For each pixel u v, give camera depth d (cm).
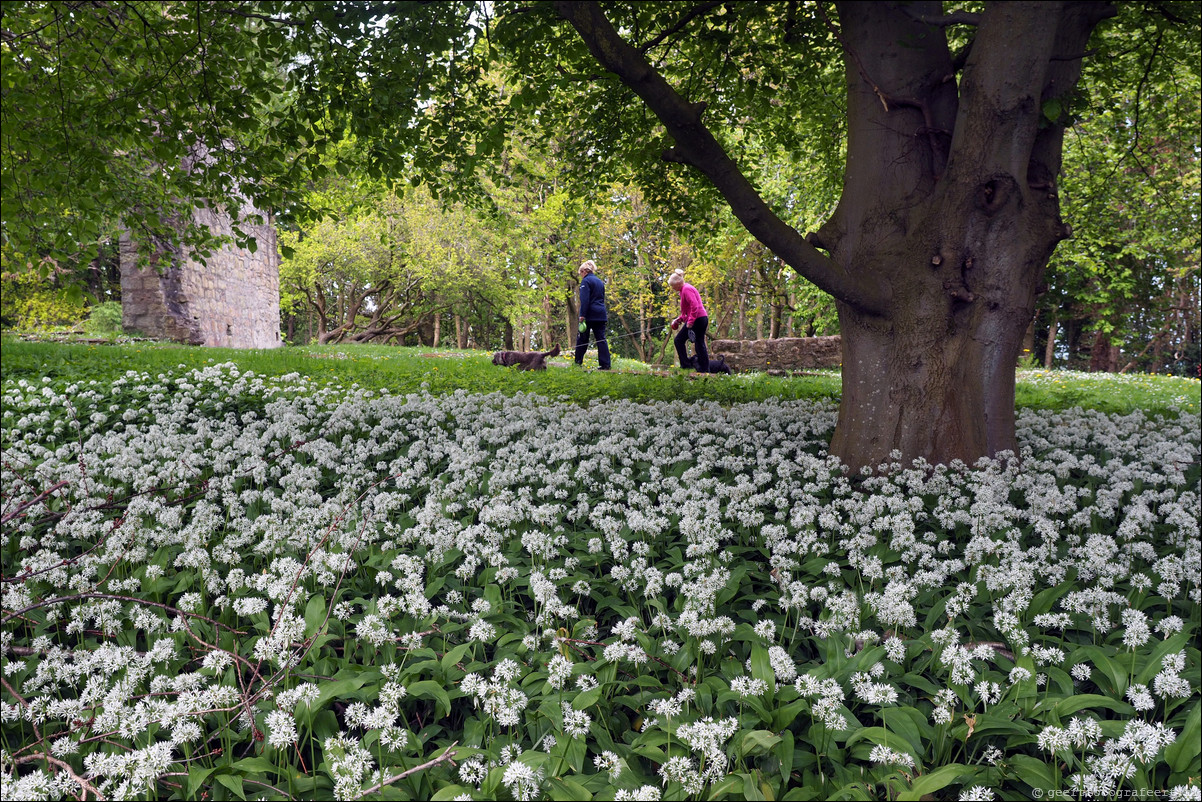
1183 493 500
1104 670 275
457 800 206
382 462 592
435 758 237
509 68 822
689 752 237
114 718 236
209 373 971
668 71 951
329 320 4859
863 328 598
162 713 236
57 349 1231
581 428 710
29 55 607
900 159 583
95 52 661
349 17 620
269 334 2908
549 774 226
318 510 441
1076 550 393
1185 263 2800
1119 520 493
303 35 618
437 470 594
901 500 479
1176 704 255
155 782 225
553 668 265
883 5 579
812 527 435
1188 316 3019
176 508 445
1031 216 559
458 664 294
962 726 244
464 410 798
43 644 297
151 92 629
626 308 3700
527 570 382
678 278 1452
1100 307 2988
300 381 985
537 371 1333
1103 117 1192
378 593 372
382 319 3869
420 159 779
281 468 578
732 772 227
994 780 230
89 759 222
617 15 786
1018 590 328
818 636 318
